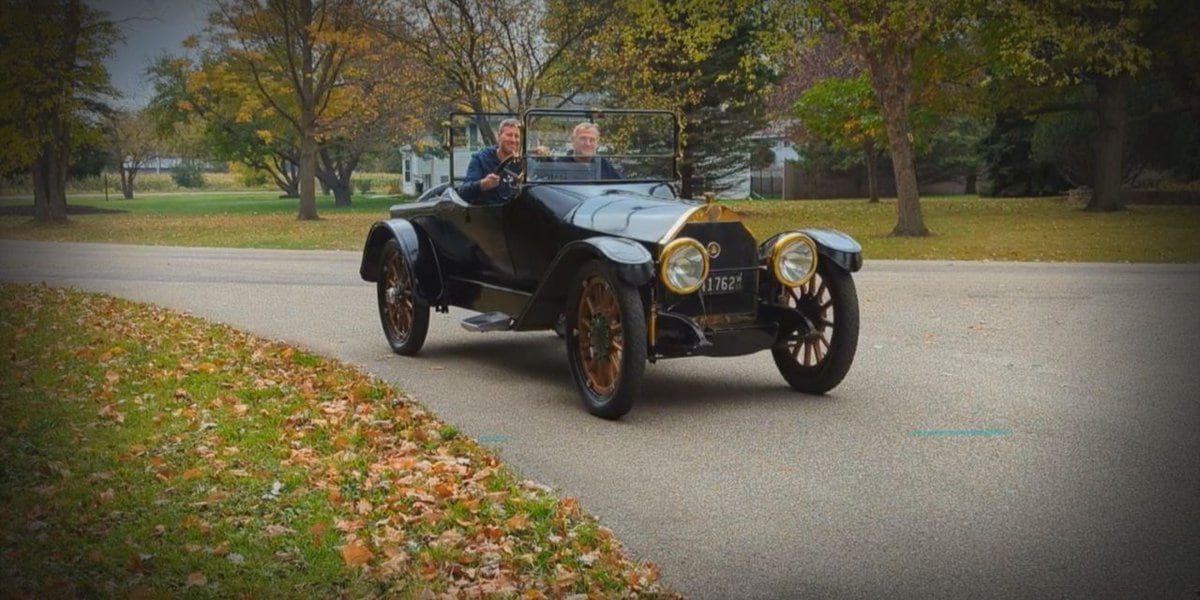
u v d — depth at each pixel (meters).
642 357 6.47
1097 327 10.00
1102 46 23.81
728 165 35.34
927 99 28.95
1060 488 5.13
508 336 10.03
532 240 7.68
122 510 4.79
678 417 6.73
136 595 3.84
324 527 4.52
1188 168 30.81
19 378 7.64
